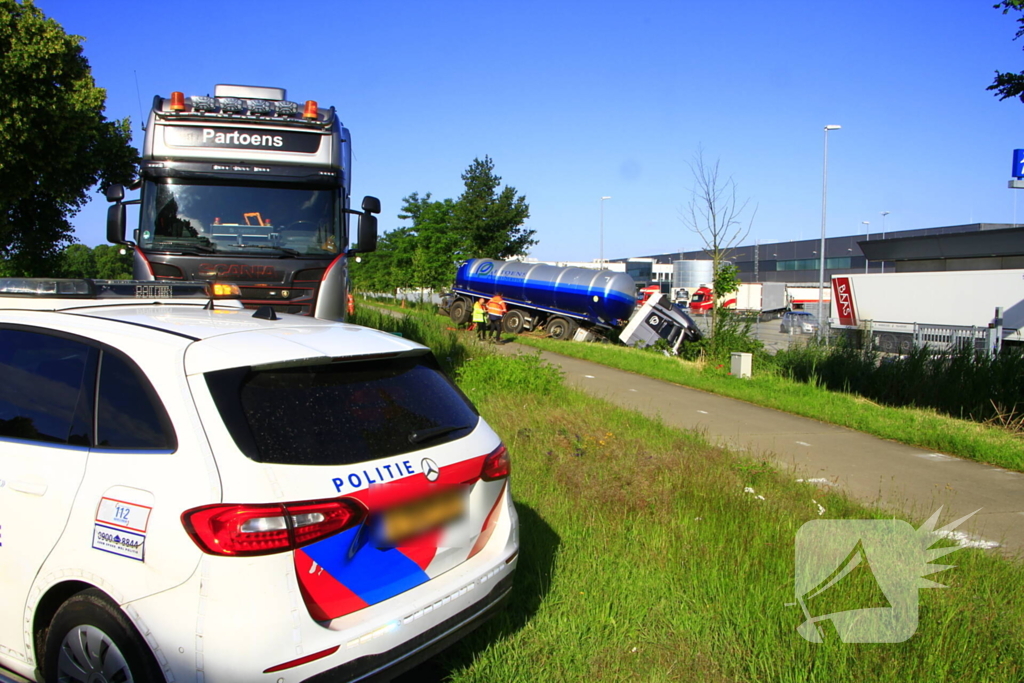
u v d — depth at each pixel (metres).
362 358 3.12
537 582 4.29
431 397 3.33
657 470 6.48
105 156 18.72
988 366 12.36
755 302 57.72
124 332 3.06
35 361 3.23
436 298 38.88
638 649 3.71
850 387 14.98
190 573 2.44
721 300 19.89
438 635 2.95
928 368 13.49
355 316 20.45
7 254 19.92
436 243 36.25
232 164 8.67
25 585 2.87
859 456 8.97
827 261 72.44
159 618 2.47
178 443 2.62
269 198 8.82
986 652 3.66
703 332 25.80
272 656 2.44
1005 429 10.59
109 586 2.60
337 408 2.90
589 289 25.72
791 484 6.83
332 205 9.05
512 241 37.34
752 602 4.09
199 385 2.71
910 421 11.02
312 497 2.57
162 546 2.49
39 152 15.54
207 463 2.54
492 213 36.28
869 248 36.97
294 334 3.19
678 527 5.13
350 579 2.70
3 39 14.49
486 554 3.31
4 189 15.64
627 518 5.38
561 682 3.41
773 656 3.62
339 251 9.12
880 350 16.09
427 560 3.00
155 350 2.89
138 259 8.54
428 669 3.53
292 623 2.49
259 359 2.81
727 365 16.73
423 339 15.30
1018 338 23.30
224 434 2.59
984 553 5.16
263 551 2.45
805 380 16.00
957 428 10.48
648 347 24.14
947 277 26.69
